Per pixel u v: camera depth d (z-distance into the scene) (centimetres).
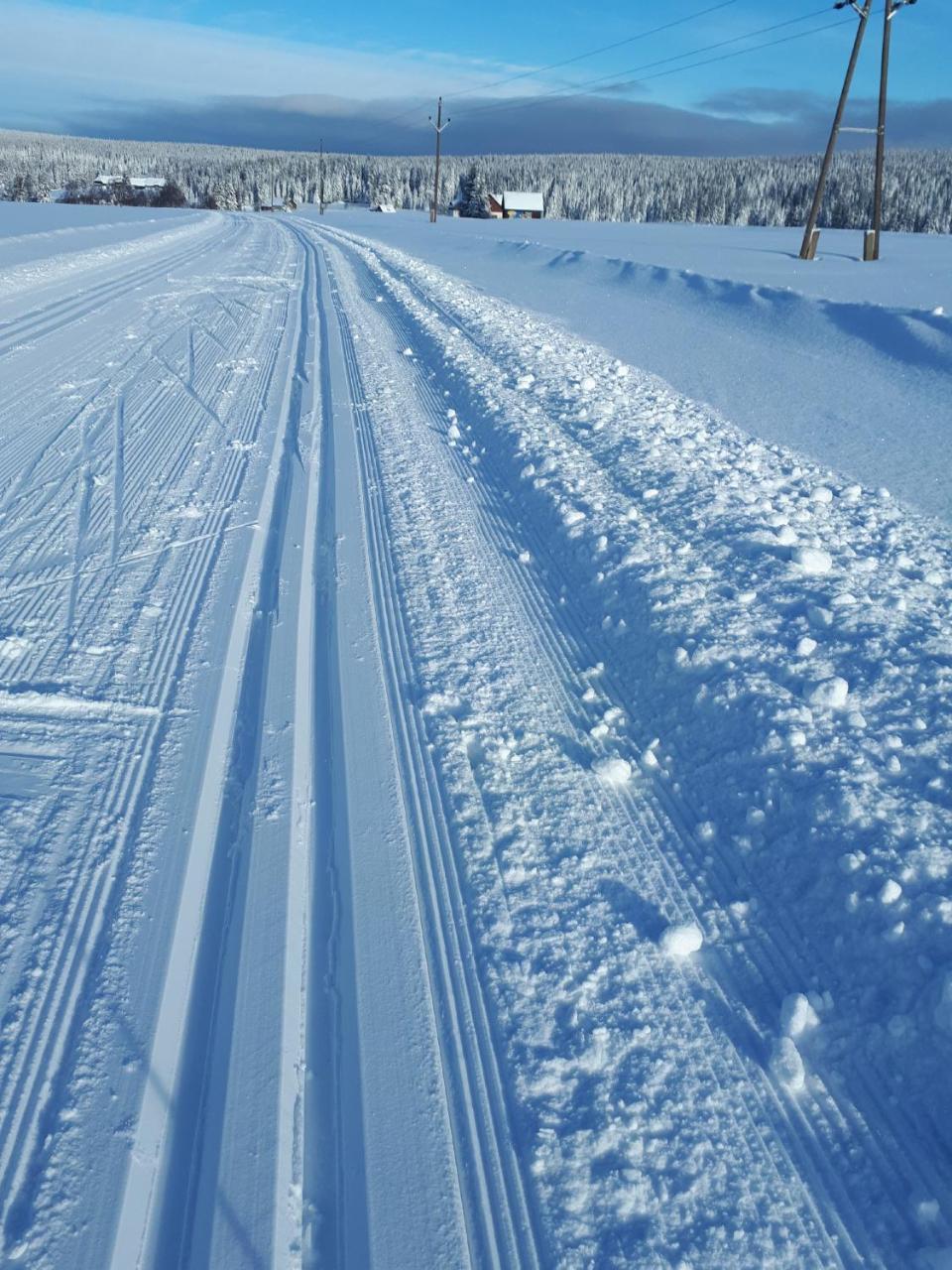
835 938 266
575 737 377
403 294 1764
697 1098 225
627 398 941
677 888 294
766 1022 247
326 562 536
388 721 381
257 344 1168
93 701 385
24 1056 232
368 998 253
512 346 1183
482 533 588
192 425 798
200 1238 193
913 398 950
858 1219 198
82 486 641
